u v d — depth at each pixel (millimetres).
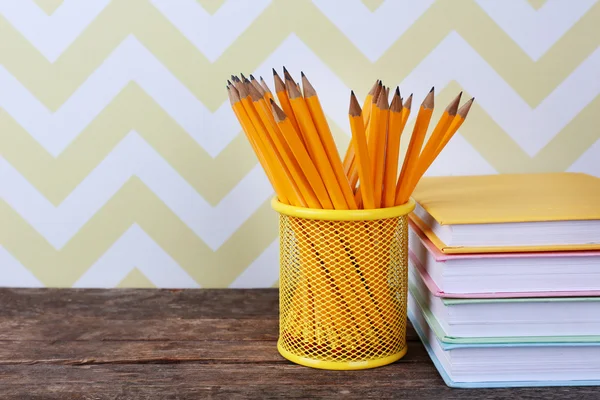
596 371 621
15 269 992
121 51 946
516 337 616
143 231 977
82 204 976
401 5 928
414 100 944
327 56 938
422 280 737
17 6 946
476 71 939
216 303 897
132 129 958
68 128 962
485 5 927
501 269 612
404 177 670
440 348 664
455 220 609
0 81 959
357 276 663
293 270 695
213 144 958
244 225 971
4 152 972
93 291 962
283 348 706
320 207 658
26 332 780
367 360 671
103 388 622
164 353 710
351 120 593
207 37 938
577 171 958
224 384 631
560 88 941
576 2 925
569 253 606
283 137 627
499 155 954
